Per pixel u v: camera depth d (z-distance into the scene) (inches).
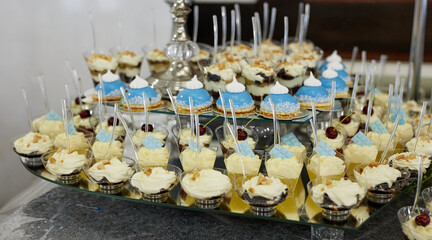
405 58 72.7
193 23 76.4
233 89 38.3
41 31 63.6
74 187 34.3
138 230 32.3
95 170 32.8
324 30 74.7
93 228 32.6
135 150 35.2
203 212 34.3
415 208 29.7
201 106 38.9
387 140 36.8
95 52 51.2
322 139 36.3
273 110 34.5
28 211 34.7
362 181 31.7
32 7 62.1
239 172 33.4
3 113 60.4
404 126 40.2
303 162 33.7
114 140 36.7
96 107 41.8
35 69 63.9
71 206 35.3
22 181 62.4
